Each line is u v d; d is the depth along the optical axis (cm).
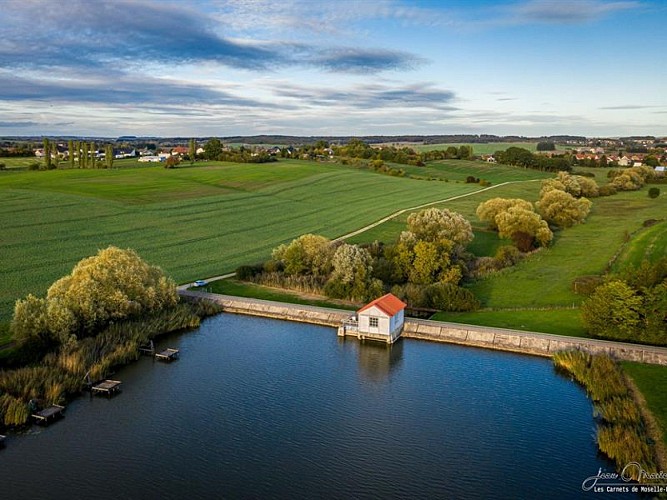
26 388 4700
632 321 5606
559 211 12412
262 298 7531
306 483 3759
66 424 4497
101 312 6028
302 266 8325
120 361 5588
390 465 3956
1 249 9031
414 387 5138
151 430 4412
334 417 4619
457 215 10044
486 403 4812
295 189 16388
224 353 5959
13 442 4238
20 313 5469
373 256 8581
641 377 4991
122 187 15100
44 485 3722
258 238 10850
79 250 9250
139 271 6762
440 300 7081
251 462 3991
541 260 9331
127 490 3672
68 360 5169
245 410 4734
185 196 14538
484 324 6425
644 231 10925
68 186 14725
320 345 6172
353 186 17262
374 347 6112
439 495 3638
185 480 3784
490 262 8794
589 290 7244
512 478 3800
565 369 5403
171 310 6812
